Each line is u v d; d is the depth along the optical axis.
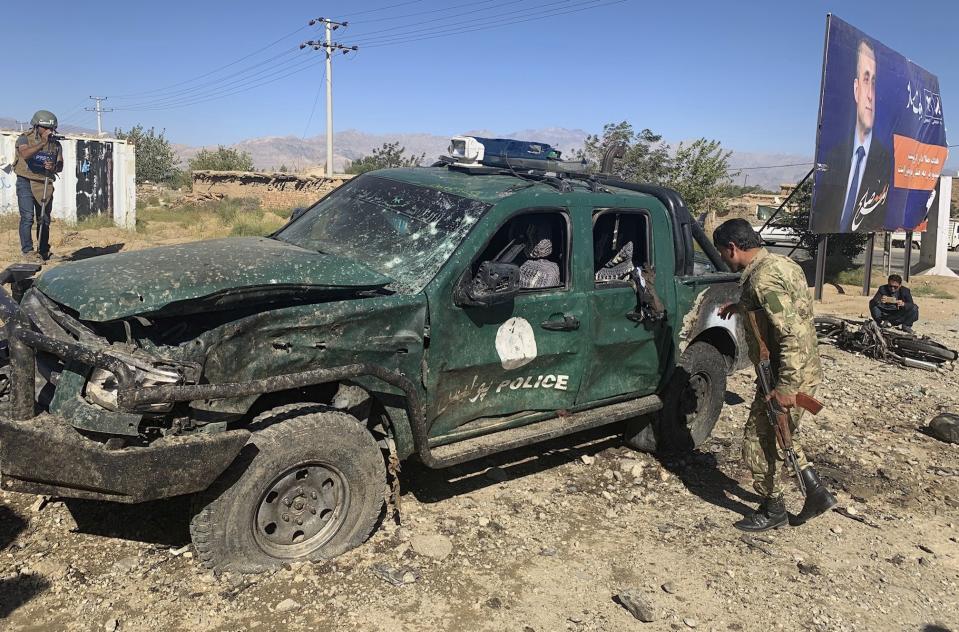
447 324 3.79
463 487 4.70
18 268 3.95
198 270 3.24
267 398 3.61
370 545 3.85
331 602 3.34
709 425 5.68
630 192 5.03
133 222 17.45
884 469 5.70
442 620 3.32
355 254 4.18
